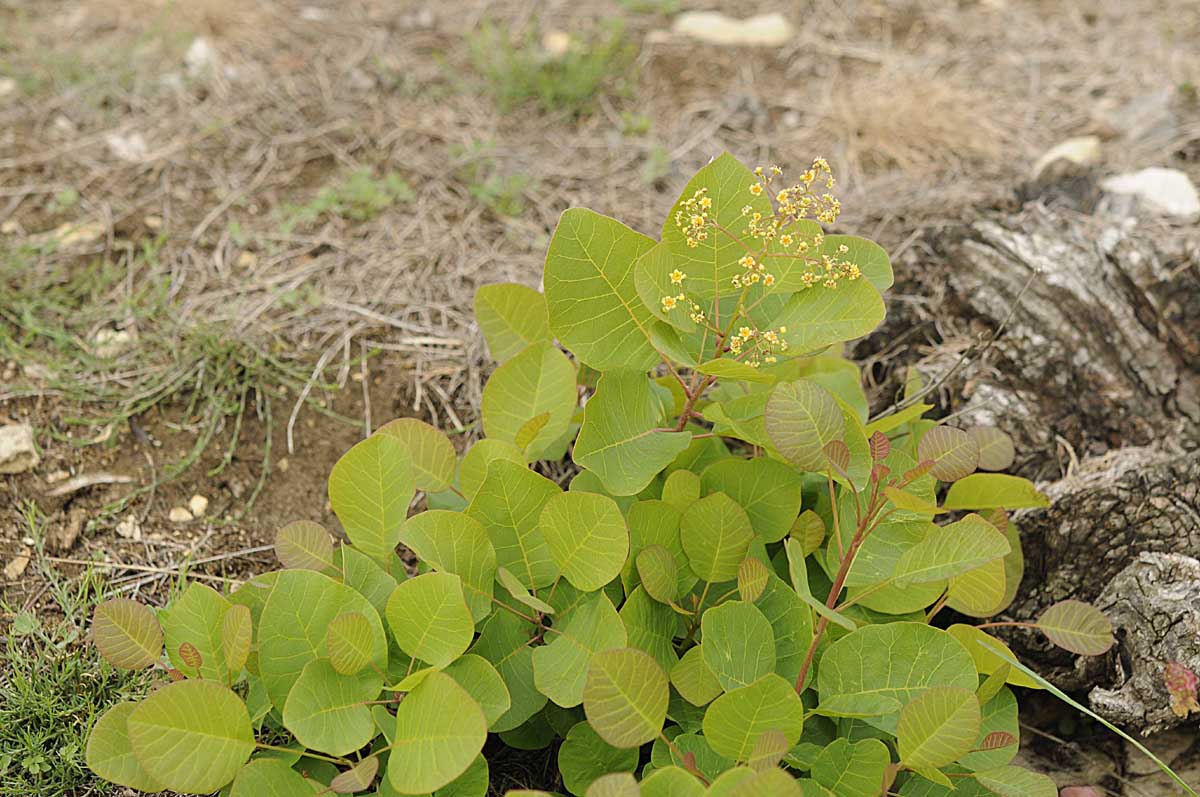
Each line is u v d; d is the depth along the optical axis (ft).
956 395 3.08
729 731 2.46
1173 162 3.63
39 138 3.71
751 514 2.72
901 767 2.49
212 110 3.85
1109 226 3.27
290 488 3.07
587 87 4.00
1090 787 2.77
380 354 3.26
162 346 3.22
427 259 3.47
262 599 2.62
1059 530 2.90
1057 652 2.86
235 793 2.45
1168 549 2.82
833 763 2.52
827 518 2.77
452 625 2.51
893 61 4.30
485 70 4.11
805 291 2.61
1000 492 2.70
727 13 4.60
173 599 2.84
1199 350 3.07
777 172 2.59
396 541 2.65
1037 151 3.75
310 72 4.09
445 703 2.43
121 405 3.12
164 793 2.65
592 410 2.63
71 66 3.97
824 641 2.67
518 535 2.64
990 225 3.21
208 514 3.02
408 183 3.67
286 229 3.50
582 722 2.58
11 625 2.81
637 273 2.53
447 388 3.22
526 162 3.75
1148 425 3.04
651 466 2.63
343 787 2.43
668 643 2.65
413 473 2.69
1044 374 3.07
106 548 2.94
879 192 3.63
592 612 2.58
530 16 4.53
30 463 3.01
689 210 2.57
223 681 2.55
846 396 2.83
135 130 3.76
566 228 2.58
